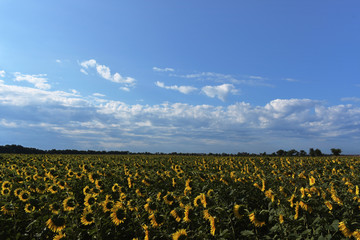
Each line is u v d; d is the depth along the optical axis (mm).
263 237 6973
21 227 8734
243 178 12648
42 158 30656
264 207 9805
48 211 9156
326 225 6562
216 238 6652
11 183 13555
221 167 20234
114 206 8289
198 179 12820
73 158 35250
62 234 7098
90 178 14164
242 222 7824
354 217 7371
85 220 8039
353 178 13141
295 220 6934
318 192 8812
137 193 10734
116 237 7590
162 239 7059
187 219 7516
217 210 7082
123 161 29094
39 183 13648
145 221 8227
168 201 9180
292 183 11805
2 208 8930
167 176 14719
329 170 16594
